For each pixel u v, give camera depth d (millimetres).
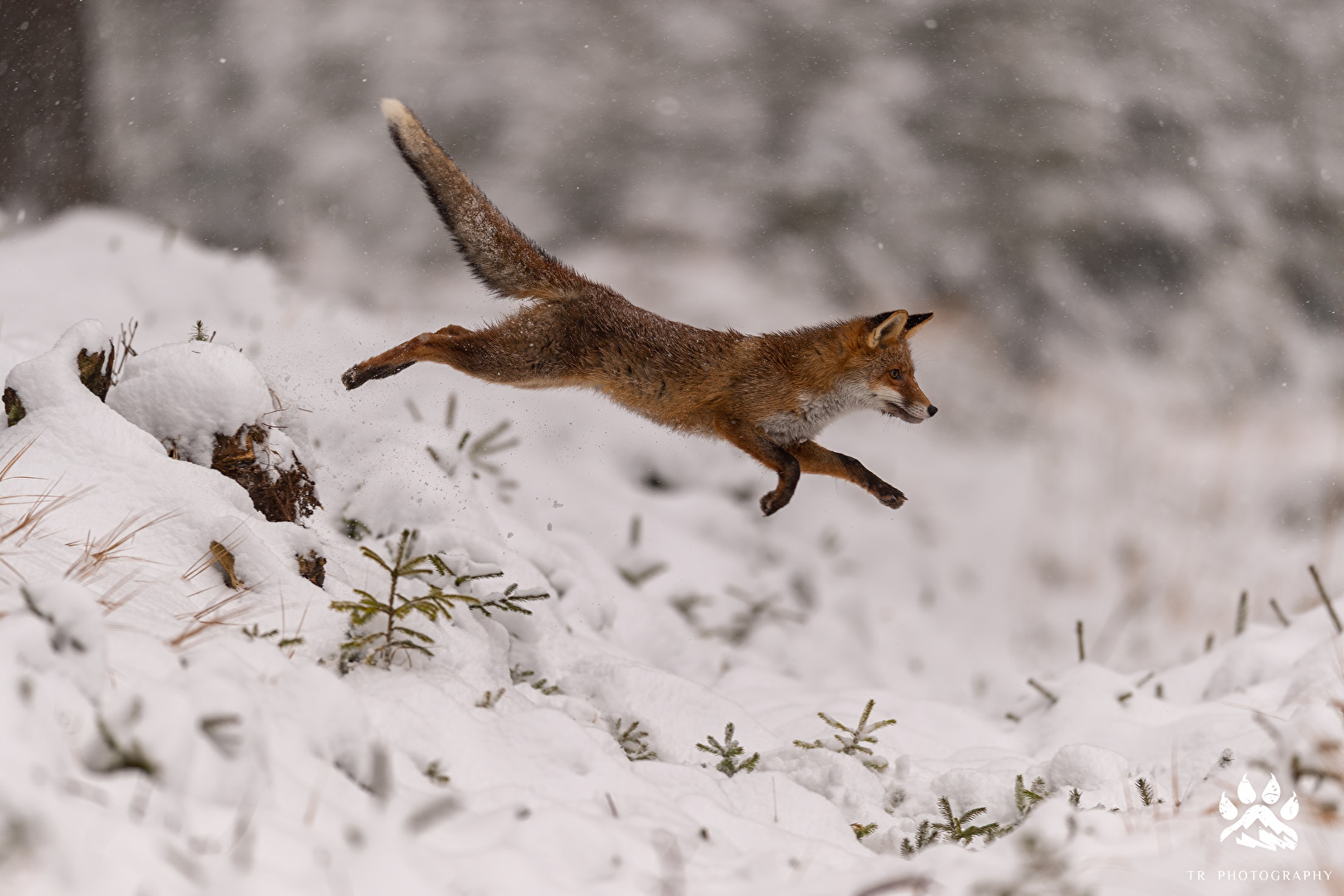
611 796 10688
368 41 58625
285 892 6547
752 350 21250
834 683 32875
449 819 8695
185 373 15742
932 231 57188
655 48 63031
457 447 27203
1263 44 66812
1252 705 19812
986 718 23578
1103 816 9820
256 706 8141
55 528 12570
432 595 14312
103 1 51062
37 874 5934
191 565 13367
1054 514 43438
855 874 8688
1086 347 54469
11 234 39125
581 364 20797
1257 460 47875
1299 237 61250
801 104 61531
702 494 38656
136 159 51562
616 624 26516
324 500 21922
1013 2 67312
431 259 50219
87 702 8016
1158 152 62812
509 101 59500
